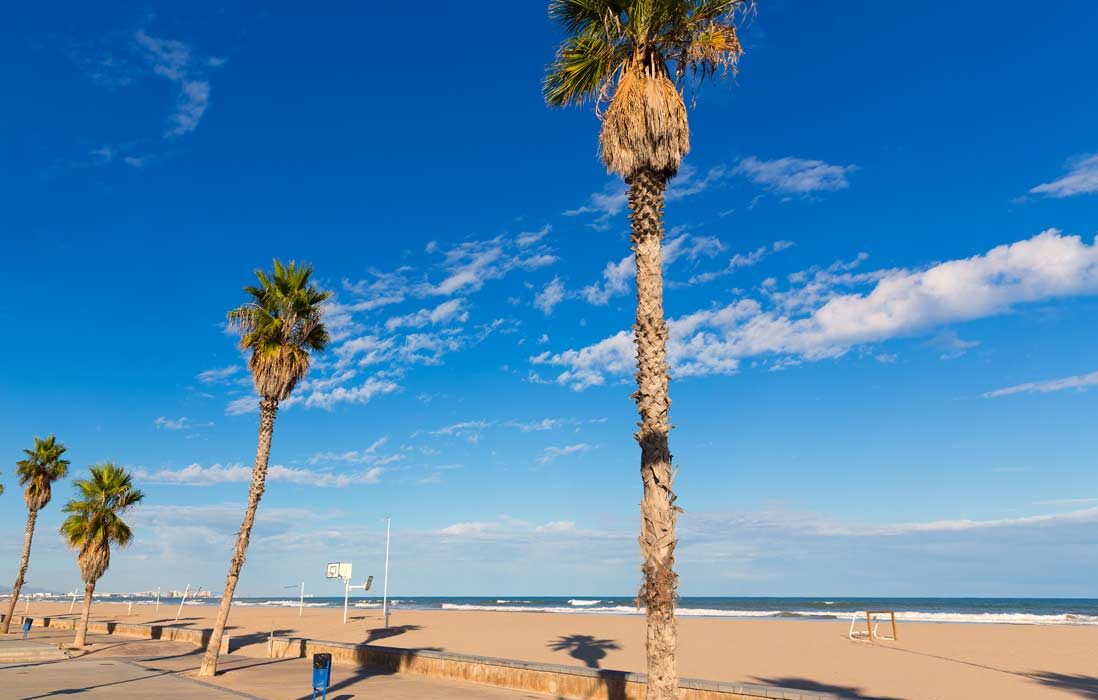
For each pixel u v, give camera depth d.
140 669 24.12
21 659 27.59
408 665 22.92
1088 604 134.00
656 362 11.43
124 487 35.16
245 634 44.47
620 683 16.14
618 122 12.10
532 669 18.52
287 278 25.53
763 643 35.75
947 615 73.06
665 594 10.72
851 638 36.91
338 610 89.12
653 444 11.16
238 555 23.36
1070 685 21.27
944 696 19.31
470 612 79.69
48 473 44.91
